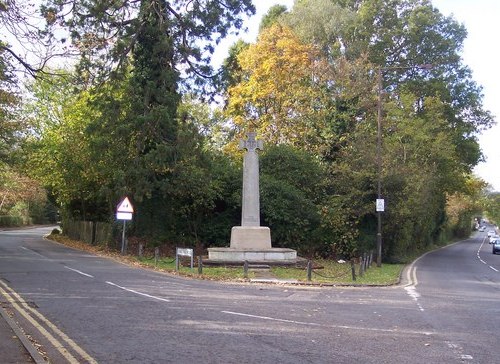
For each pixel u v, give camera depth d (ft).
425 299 53.06
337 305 46.73
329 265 96.12
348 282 68.08
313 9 147.33
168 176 104.83
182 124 103.35
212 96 110.93
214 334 31.86
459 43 169.07
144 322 35.22
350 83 126.00
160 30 100.83
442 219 220.84
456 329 36.06
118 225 108.99
